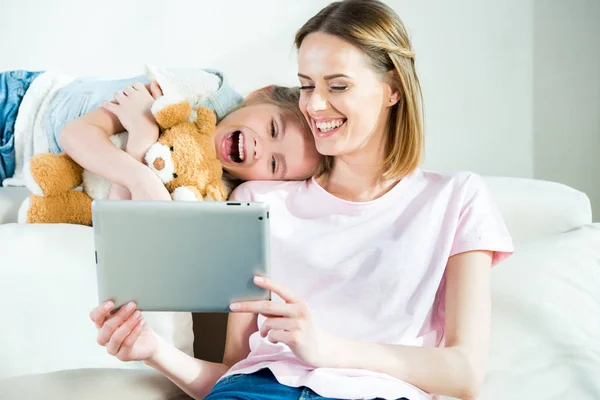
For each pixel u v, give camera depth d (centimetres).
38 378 99
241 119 133
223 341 143
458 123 213
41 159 133
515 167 216
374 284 113
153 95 138
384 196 120
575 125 213
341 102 113
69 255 122
